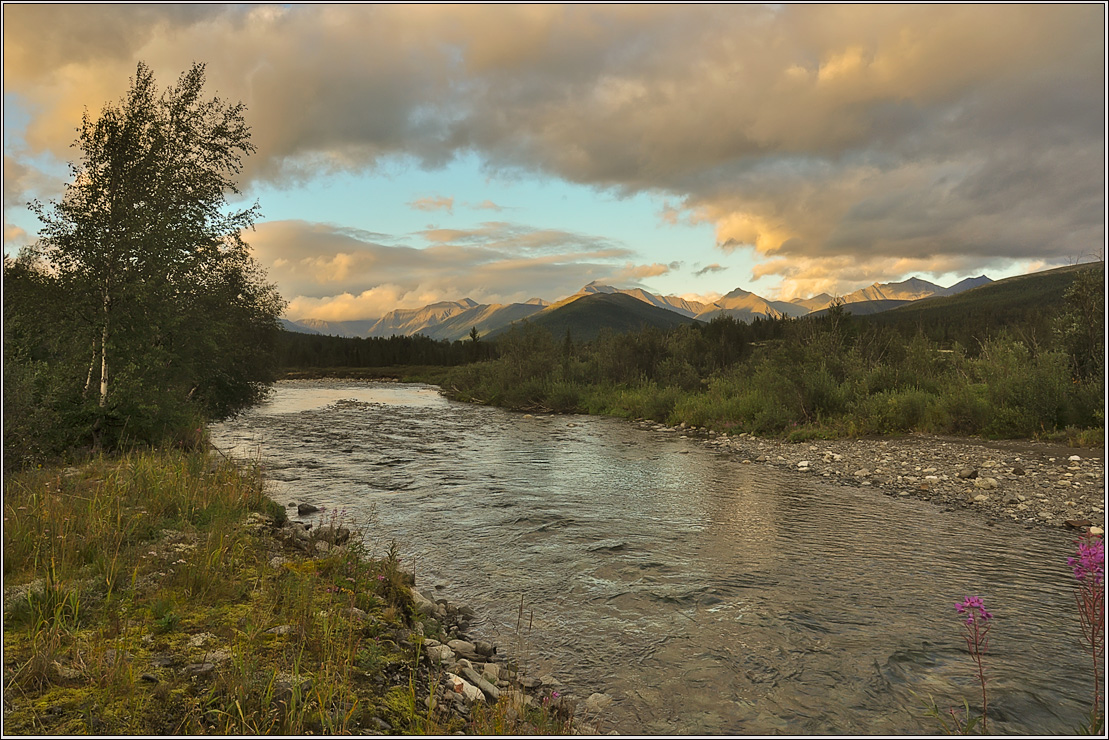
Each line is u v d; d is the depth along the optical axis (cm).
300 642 514
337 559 766
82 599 547
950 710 494
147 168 1553
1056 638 627
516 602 751
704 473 1658
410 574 795
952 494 1316
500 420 3306
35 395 1175
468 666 546
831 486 1463
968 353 3059
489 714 455
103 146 1519
